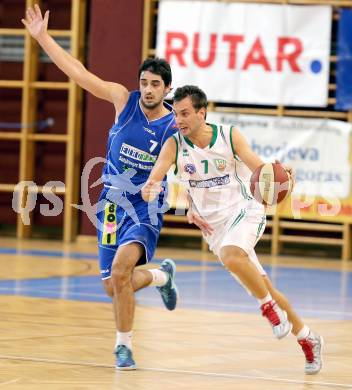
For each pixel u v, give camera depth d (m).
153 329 13.05
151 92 10.50
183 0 28.05
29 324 13.09
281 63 27.64
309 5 27.64
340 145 27.02
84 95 30.19
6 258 23.03
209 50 27.92
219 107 28.41
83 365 10.16
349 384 9.59
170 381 9.46
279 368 10.45
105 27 28.92
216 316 14.65
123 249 10.34
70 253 25.08
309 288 19.28
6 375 9.41
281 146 27.42
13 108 30.72
